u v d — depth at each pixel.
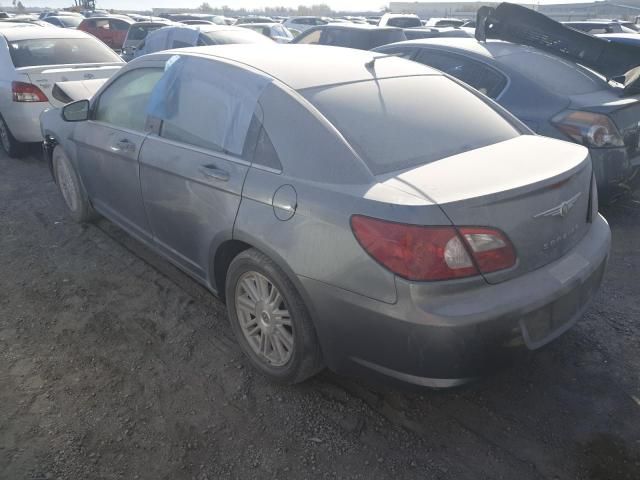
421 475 2.20
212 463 2.28
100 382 2.76
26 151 7.08
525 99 4.43
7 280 3.83
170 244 3.34
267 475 2.22
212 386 2.74
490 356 2.06
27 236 4.58
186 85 3.15
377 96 2.72
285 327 2.56
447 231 1.96
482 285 2.05
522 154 2.49
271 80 2.67
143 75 3.57
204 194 2.80
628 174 4.20
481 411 2.53
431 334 1.99
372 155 2.34
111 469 2.25
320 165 2.33
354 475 2.21
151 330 3.21
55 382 2.76
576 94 4.38
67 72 6.47
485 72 4.75
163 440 2.40
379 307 2.07
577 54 5.02
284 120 2.52
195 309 3.43
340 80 2.76
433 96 2.91
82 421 2.50
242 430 2.45
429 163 2.37
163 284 3.75
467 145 2.60
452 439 2.38
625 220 4.70
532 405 2.56
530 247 2.16
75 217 4.77
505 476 2.18
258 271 2.57
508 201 2.07
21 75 6.36
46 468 2.25
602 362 2.85
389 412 2.54
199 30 8.96
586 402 2.57
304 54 3.12
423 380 2.11
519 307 2.06
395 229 1.99
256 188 2.50
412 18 16.83
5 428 2.46
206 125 2.94
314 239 2.23
